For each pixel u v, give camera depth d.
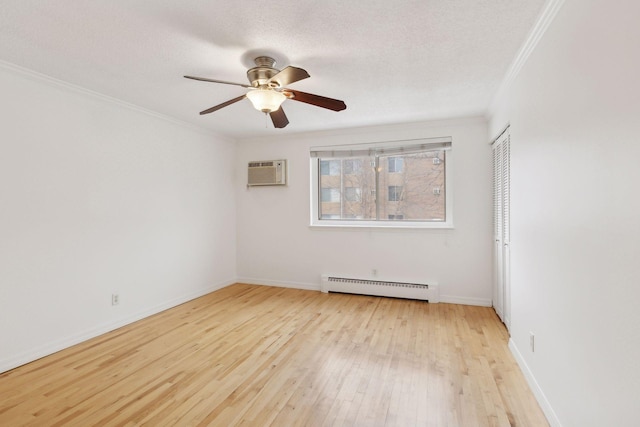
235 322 3.30
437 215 4.07
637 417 1.04
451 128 3.87
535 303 2.02
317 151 4.48
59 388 2.11
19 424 1.76
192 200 4.11
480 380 2.19
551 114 1.74
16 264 2.42
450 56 2.24
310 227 4.54
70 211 2.78
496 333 2.97
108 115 3.08
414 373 2.29
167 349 2.69
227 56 2.23
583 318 1.41
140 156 3.41
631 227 1.08
